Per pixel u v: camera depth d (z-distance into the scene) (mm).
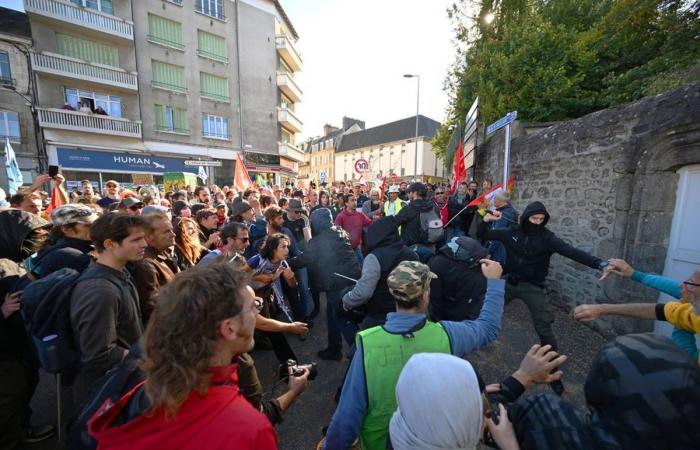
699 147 2785
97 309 1599
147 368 836
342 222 5684
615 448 851
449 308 2637
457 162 7074
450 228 6582
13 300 2104
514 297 3275
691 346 1658
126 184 19172
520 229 3211
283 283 3928
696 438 786
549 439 977
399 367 1417
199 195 7168
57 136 17219
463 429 871
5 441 2125
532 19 9273
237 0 22984
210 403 848
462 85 11352
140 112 19625
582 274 4102
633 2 6672
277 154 26141
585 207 4039
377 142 54406
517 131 6125
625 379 855
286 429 2564
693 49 5281
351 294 2412
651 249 3227
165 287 907
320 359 3518
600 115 3850
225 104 23000
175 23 20562
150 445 792
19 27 17438
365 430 1471
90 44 18062
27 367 2416
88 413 1010
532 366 1310
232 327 909
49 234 2615
